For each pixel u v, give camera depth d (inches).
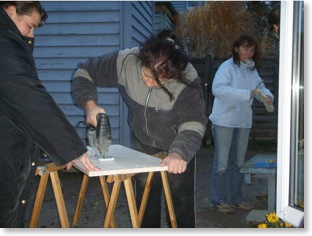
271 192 142.9
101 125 85.4
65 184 198.8
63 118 66.0
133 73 92.5
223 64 149.1
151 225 106.9
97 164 80.4
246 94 139.0
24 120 63.7
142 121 97.7
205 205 165.0
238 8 400.8
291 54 82.3
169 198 95.1
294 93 82.8
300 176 83.4
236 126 145.8
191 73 92.9
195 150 85.2
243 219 147.8
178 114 92.9
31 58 67.9
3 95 62.6
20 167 68.7
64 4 207.3
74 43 209.9
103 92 209.0
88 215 154.9
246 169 134.0
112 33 207.5
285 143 83.0
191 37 396.5
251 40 144.1
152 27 309.7
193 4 490.3
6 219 67.3
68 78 212.7
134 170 77.2
